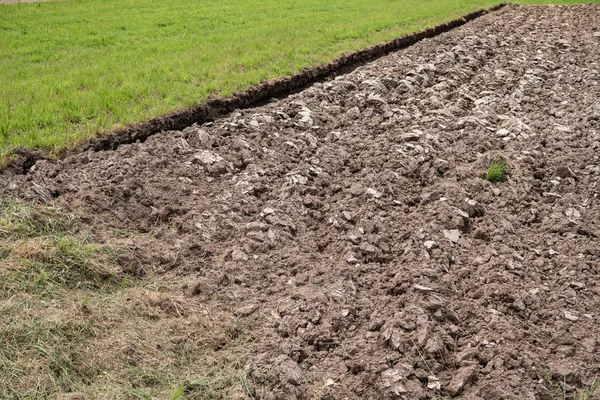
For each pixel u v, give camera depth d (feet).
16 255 14.93
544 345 13.66
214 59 34.68
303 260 17.02
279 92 31.37
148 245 17.11
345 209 19.75
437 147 24.16
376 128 26.53
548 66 39.09
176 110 25.62
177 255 16.81
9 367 11.76
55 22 47.60
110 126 23.48
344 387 12.53
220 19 51.52
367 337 13.87
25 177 18.93
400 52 39.81
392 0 69.92
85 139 22.38
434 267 16.39
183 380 12.48
